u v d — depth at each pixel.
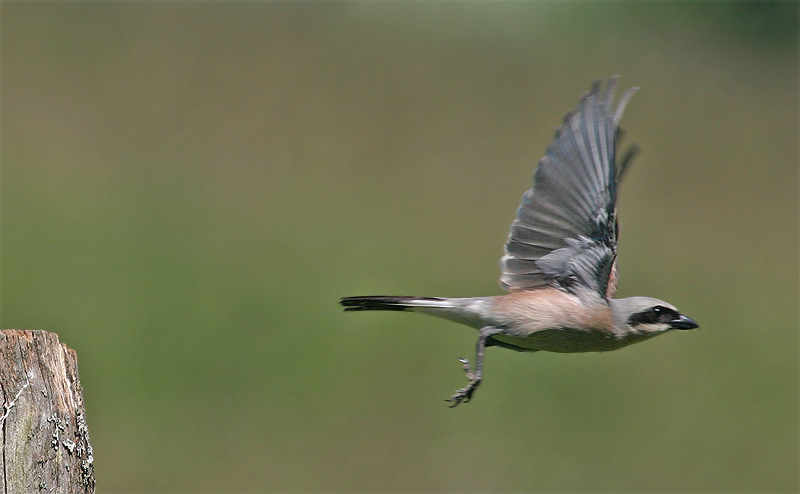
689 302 16.42
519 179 18.91
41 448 5.07
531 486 12.19
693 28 23.97
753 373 14.53
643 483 12.45
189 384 13.53
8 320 14.57
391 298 7.00
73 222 16.66
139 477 11.95
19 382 5.08
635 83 21.94
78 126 18.80
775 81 22.42
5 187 17.30
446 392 13.66
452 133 19.91
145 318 14.76
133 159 18.64
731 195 19.02
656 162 19.80
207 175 18.34
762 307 16.06
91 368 13.86
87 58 20.77
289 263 16.38
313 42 22.44
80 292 15.13
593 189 6.52
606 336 6.93
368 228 17.14
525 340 6.93
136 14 22.62
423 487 12.27
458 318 6.98
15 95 19.42
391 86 21.06
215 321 14.91
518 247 6.76
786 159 19.89
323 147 19.42
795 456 12.89
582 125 6.46
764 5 23.70
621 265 17.27
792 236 17.98
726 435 13.39
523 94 21.20
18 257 15.70
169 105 19.58
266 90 20.42
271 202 17.81
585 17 24.31
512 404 13.57
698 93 21.91
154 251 16.34
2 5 21.94
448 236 17.44
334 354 14.49
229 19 22.88
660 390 14.10
